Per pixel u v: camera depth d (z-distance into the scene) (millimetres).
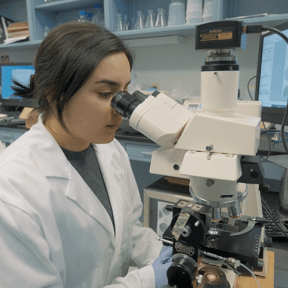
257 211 1138
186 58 2213
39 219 588
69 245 684
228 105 515
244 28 479
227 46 478
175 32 1969
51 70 589
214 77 504
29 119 845
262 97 1521
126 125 1841
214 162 472
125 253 876
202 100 539
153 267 690
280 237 1037
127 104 549
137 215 1022
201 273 627
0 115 2566
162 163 567
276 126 1588
